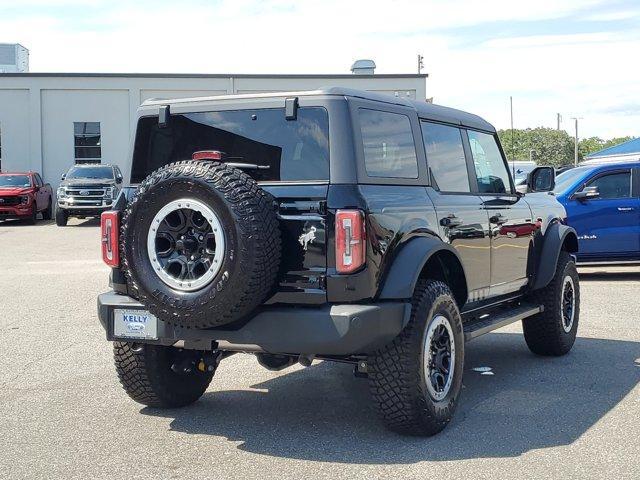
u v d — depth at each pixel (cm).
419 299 494
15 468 450
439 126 589
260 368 708
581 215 1298
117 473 443
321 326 450
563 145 11231
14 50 4272
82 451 481
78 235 2281
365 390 631
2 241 2080
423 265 490
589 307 1039
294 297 463
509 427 529
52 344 802
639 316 971
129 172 559
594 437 505
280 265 464
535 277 717
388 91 3291
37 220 2984
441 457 468
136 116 556
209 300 444
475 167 641
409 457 468
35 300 1098
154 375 550
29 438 506
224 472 443
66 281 1302
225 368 709
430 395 499
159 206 457
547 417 552
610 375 679
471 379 669
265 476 437
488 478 432
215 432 520
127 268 470
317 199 462
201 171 450
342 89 489
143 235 462
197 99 529
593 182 1314
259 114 503
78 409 573
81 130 3347
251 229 439
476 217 599
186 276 455
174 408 577
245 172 496
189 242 453
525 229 694
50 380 659
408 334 483
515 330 912
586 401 595
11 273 1409
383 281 475
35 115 3319
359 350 457
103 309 506
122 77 3322
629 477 433
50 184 3316
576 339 841
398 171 518
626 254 1296
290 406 584
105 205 2588
